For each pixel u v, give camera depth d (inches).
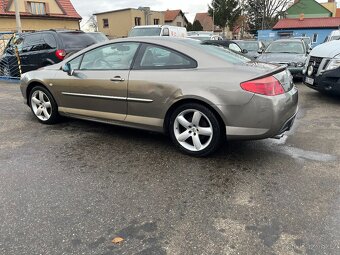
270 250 93.5
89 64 185.9
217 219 108.3
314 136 189.0
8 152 166.4
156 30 536.4
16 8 722.8
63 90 195.8
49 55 370.9
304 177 137.4
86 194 124.3
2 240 98.1
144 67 164.4
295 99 156.2
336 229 102.3
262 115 139.9
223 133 152.9
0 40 473.4
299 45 435.8
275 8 1839.3
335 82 259.6
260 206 115.6
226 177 137.9
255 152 164.9
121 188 128.9
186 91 150.2
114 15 1768.0
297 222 106.2
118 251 93.2
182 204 117.3
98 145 176.6
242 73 142.3
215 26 2578.7
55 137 189.9
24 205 116.6
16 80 428.1
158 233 101.2
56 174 141.2
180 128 161.6
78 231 102.2
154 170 144.9
